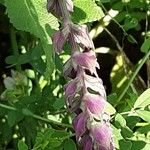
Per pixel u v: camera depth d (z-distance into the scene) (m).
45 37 0.40
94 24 0.73
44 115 0.61
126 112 0.52
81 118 0.29
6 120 0.62
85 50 0.31
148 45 0.59
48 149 0.52
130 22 0.67
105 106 0.30
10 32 0.69
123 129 0.49
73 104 0.30
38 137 0.51
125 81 0.75
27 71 0.67
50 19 0.40
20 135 0.64
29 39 0.67
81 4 0.41
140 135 0.52
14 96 0.64
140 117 0.52
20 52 0.72
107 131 0.29
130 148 0.47
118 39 0.78
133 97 0.54
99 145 0.29
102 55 0.81
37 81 0.65
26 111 0.56
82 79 0.30
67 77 0.31
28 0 0.41
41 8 0.40
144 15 0.71
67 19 0.32
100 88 0.30
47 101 0.61
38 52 0.58
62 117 0.63
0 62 0.75
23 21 0.40
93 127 0.29
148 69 0.72
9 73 0.75
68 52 0.53
